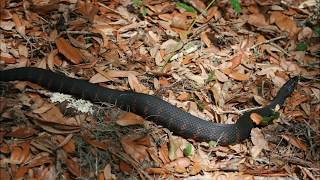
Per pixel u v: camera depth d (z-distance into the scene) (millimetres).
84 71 5039
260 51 5918
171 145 4551
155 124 4750
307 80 5770
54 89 4691
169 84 5191
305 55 6066
